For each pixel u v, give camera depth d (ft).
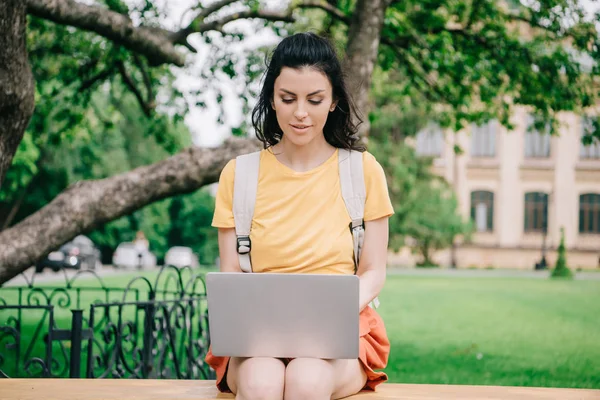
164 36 23.20
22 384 9.95
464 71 30.07
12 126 17.06
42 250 19.98
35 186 105.19
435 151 153.89
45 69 32.58
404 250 146.72
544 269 142.72
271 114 10.02
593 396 9.36
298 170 9.71
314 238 9.41
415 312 45.32
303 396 8.32
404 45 29.48
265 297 8.52
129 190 20.90
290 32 31.45
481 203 154.30
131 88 29.84
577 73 30.25
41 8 20.36
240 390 8.55
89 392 9.36
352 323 8.50
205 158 21.36
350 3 28.12
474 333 35.19
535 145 154.51
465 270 134.41
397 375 23.56
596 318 42.60
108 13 21.47
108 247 139.03
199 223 160.15
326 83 9.21
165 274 74.13
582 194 153.89
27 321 35.45
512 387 9.84
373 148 106.01
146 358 16.80
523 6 30.58
